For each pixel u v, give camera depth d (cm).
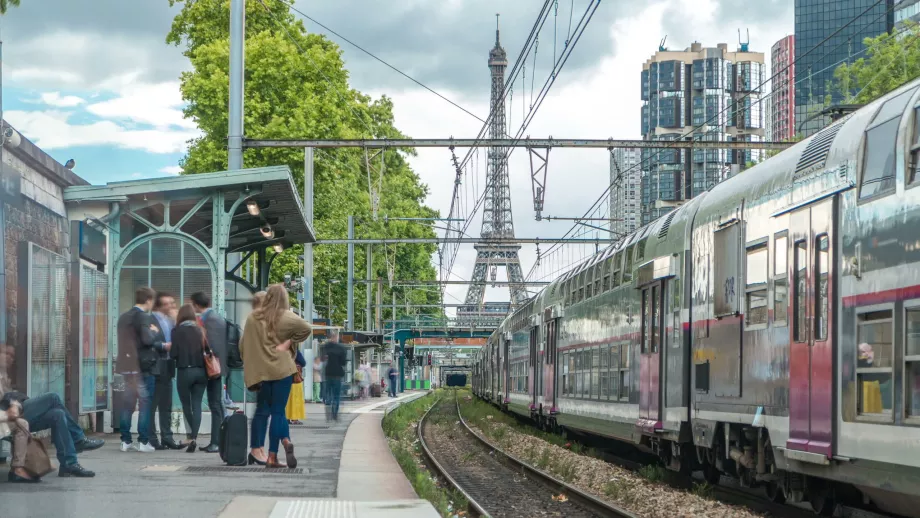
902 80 4197
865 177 997
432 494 1229
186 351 1457
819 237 1088
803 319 1119
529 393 3397
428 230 6688
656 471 1780
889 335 927
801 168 1159
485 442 2703
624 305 1992
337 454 1594
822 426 1054
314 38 4631
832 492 1173
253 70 4428
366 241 4097
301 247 4659
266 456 1412
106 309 1788
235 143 2570
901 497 916
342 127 4516
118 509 899
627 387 1944
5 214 1353
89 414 1759
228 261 2452
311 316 3975
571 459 2194
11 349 1153
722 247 1411
